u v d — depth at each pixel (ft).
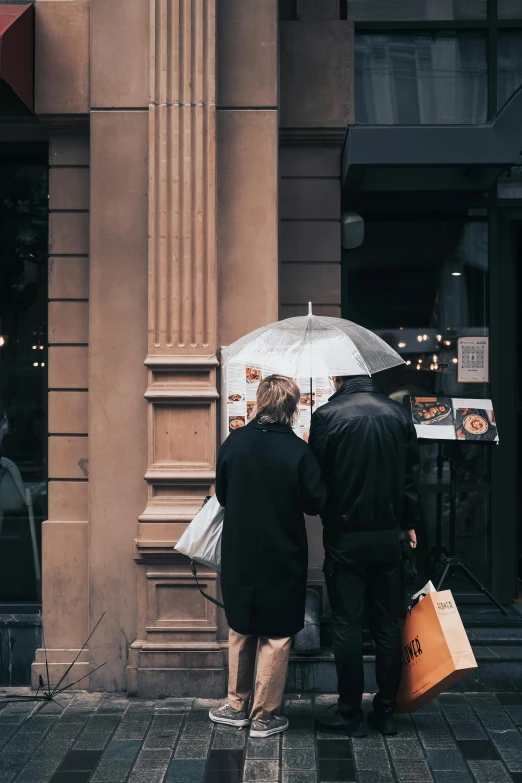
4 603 17.93
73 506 17.15
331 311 18.33
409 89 18.85
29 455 18.24
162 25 16.42
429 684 13.37
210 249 16.35
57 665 16.69
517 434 20.47
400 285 19.17
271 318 16.55
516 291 20.04
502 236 19.11
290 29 18.07
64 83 16.76
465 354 19.11
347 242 18.52
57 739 13.84
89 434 16.56
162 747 13.43
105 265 16.56
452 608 13.55
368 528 13.44
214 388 16.30
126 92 16.55
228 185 16.61
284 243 18.30
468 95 18.88
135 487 16.48
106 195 16.56
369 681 15.93
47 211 18.39
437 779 12.12
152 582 16.19
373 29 18.79
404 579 13.98
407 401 17.88
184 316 16.35
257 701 13.75
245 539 13.58
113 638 16.44
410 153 15.69
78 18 16.83
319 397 16.70
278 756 13.00
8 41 15.33
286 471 13.50
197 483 16.25
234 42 16.69
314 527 18.02
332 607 13.83
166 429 16.37
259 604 13.52
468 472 19.10
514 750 13.14
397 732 13.85
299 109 18.02
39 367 18.30
